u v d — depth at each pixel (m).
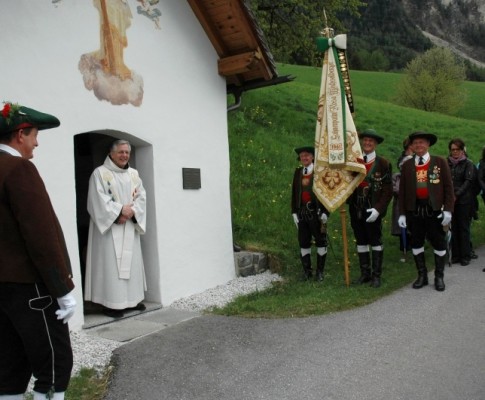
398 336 4.84
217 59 7.57
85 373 4.24
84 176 7.43
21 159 2.97
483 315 5.30
